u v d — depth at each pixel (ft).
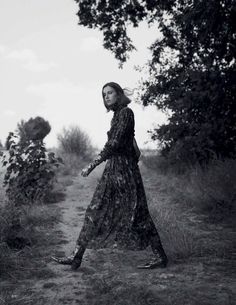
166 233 16.51
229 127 31.60
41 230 19.13
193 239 16.80
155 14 36.63
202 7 26.94
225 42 28.91
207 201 23.09
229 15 27.12
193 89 32.37
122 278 12.65
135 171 13.29
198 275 12.81
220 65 30.63
